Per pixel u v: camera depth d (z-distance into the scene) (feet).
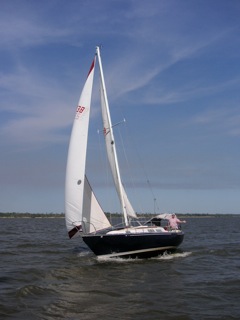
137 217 76.84
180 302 38.17
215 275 53.01
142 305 37.22
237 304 37.42
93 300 39.27
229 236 137.90
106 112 75.31
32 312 35.14
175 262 64.34
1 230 185.16
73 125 71.05
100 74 75.66
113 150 74.08
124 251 65.67
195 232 166.40
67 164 70.38
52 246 98.89
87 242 65.92
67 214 70.08
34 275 53.26
